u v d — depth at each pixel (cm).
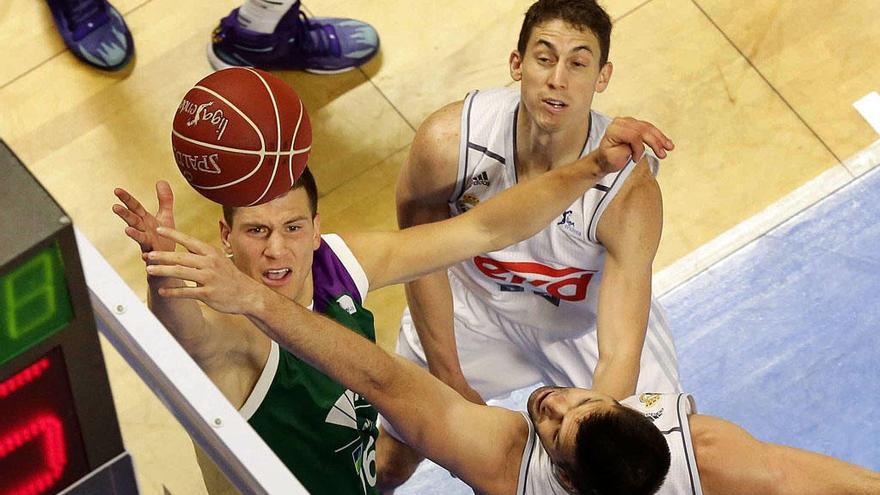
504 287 1347
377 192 1606
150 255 753
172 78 1667
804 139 1656
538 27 1138
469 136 1220
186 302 856
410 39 1712
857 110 1673
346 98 1669
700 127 1658
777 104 1673
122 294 705
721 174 1634
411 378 959
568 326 1378
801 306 1576
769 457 1030
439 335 1349
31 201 483
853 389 1530
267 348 960
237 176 941
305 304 1039
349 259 1073
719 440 1038
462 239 1099
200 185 955
